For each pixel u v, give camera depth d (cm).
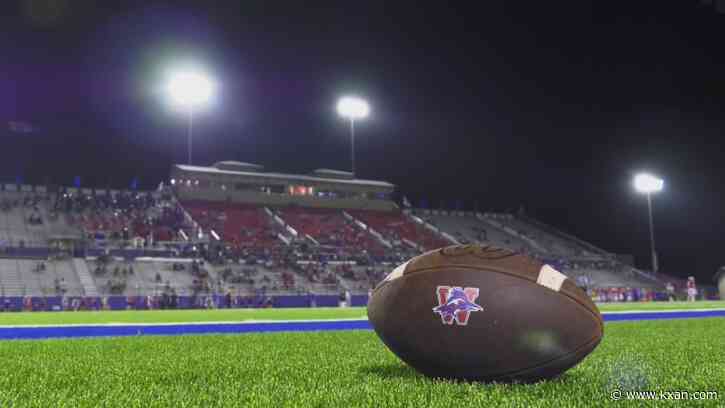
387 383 273
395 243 3700
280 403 228
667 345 496
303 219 3812
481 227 4412
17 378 301
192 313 1630
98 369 339
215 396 246
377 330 303
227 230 3388
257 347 489
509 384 271
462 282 276
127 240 2983
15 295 2350
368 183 4244
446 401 230
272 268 3030
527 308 266
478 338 266
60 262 2645
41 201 3272
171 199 3656
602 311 1412
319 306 2731
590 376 300
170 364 363
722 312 1323
